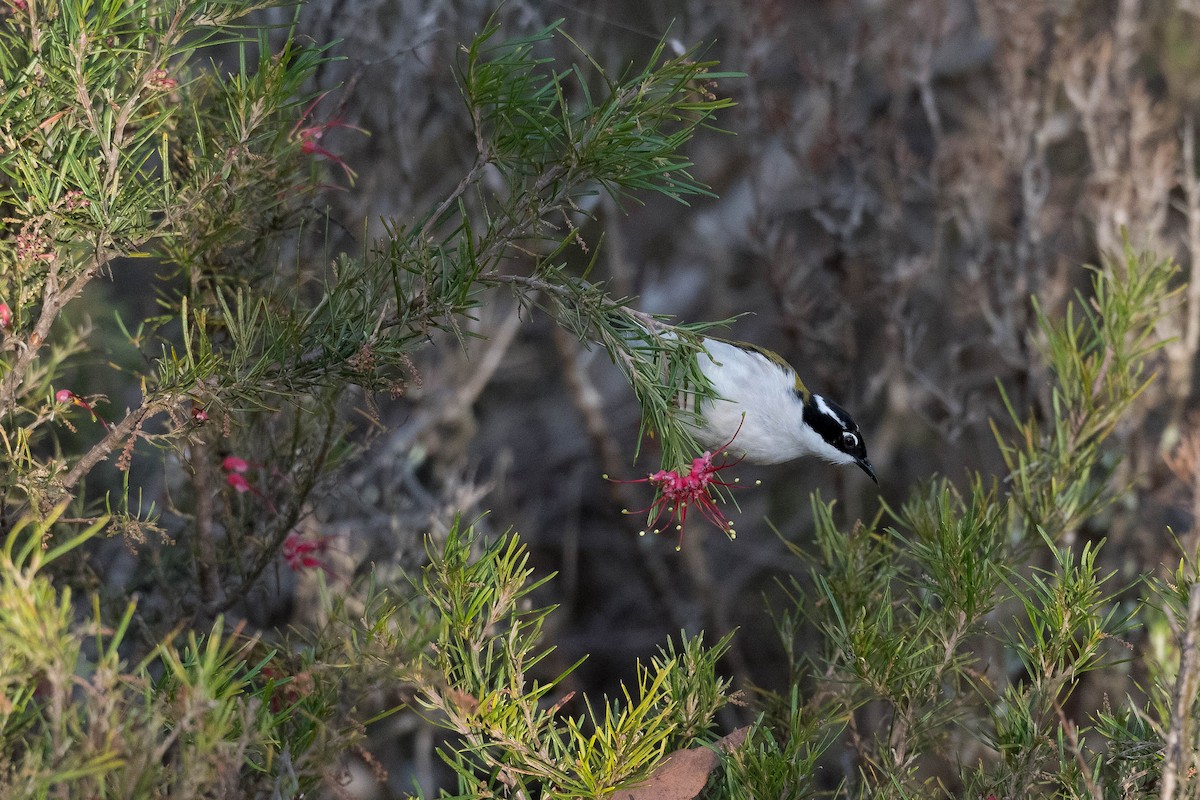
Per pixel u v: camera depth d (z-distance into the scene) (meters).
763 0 15.54
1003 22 14.41
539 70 14.98
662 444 6.34
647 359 6.35
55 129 5.62
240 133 5.91
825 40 16.17
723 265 20.64
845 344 15.24
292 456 7.99
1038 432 8.12
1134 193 12.53
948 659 6.14
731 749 5.61
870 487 17.38
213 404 5.74
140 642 7.93
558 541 18.81
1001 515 6.93
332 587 9.87
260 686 5.92
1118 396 7.49
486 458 18.97
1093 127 13.00
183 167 6.88
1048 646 5.73
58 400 5.85
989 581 6.08
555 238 5.87
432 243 6.07
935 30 15.37
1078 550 11.26
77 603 8.09
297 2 5.92
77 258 5.80
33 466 5.63
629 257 21.45
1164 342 7.54
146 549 8.45
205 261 6.97
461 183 5.91
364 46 11.93
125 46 5.51
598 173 5.87
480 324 15.40
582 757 5.02
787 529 18.97
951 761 6.59
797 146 15.88
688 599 18.73
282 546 8.22
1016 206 13.70
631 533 17.47
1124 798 5.35
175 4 5.64
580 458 19.73
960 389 16.16
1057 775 5.59
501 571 5.33
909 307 17.34
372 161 12.88
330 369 5.83
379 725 12.57
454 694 4.81
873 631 6.06
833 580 6.89
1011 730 5.71
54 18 5.45
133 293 12.32
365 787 12.56
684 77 5.80
